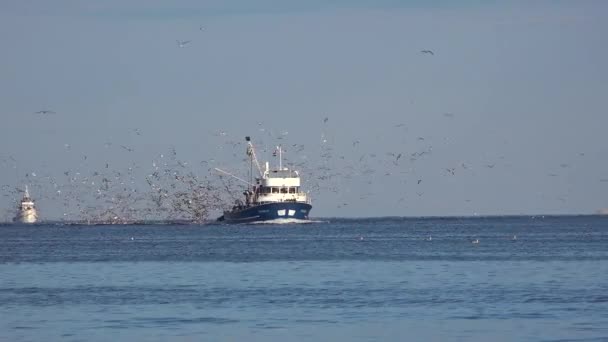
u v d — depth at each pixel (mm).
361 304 69875
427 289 79188
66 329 59969
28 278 95375
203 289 80938
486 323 60500
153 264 112000
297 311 66500
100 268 107375
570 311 64938
